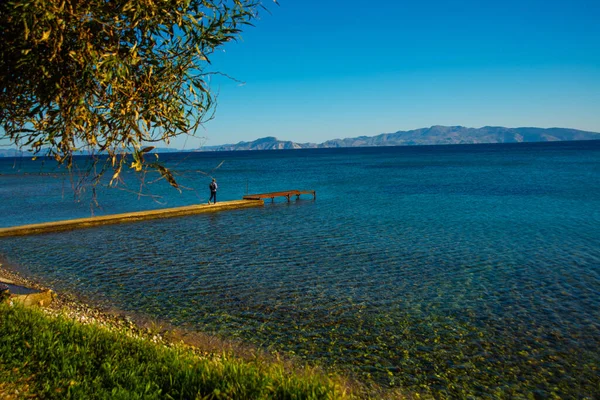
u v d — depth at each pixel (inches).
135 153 177.9
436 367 398.9
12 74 175.6
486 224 1138.7
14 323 311.1
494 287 621.6
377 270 714.2
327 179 2913.4
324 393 233.1
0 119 180.5
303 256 813.2
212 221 1242.0
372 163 5187.0
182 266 746.8
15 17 156.6
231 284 641.6
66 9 158.4
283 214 1371.8
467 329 479.2
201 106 186.1
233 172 3855.8
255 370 257.6
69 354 262.7
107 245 922.1
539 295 585.6
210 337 459.5
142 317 513.0
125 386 228.4
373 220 1229.7
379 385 369.1
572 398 350.3
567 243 898.7
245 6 180.9
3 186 2659.9
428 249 865.5
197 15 181.2
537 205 1467.8
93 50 162.9
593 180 2336.4
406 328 482.3
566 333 465.4
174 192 2183.8
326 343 446.9
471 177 2783.0
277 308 543.8
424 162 5093.5
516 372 389.4
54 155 182.1
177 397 220.1
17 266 753.6
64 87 170.4
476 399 350.0
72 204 1745.8
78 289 620.7
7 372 233.6
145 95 173.6
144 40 177.0
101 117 173.5
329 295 591.5
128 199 1907.0
